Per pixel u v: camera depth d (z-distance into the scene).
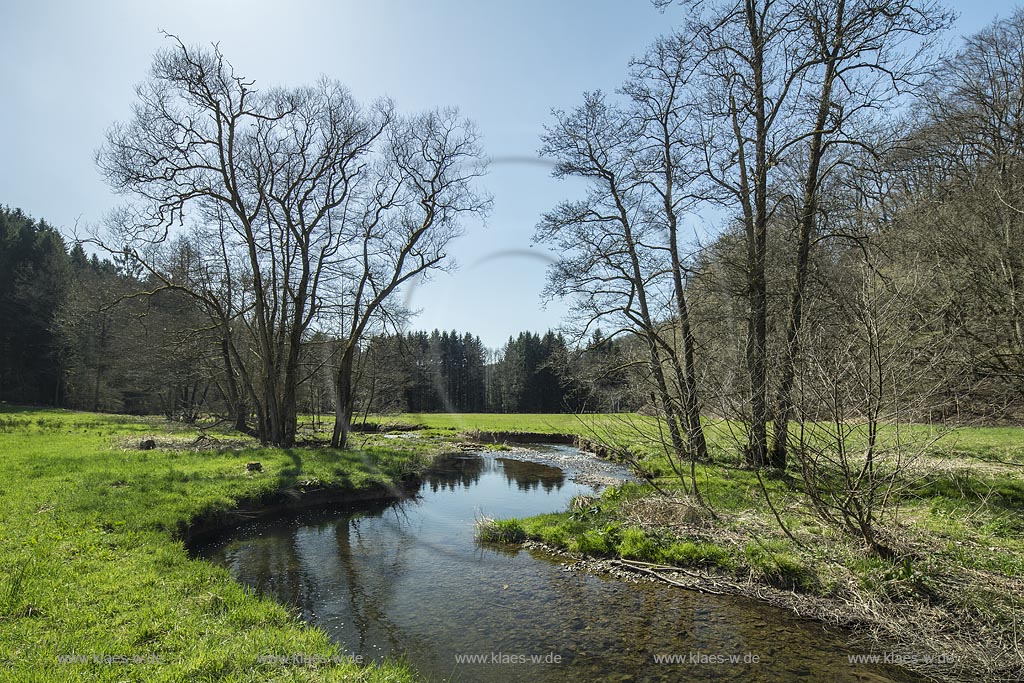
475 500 15.39
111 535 8.56
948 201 16.70
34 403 47.69
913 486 10.55
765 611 7.19
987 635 6.01
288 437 22.89
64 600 5.93
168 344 25.95
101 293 27.36
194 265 23.22
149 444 19.23
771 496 11.44
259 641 5.55
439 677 5.64
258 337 25.19
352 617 7.14
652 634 6.62
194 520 10.79
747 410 10.09
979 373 13.03
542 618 7.11
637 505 11.30
